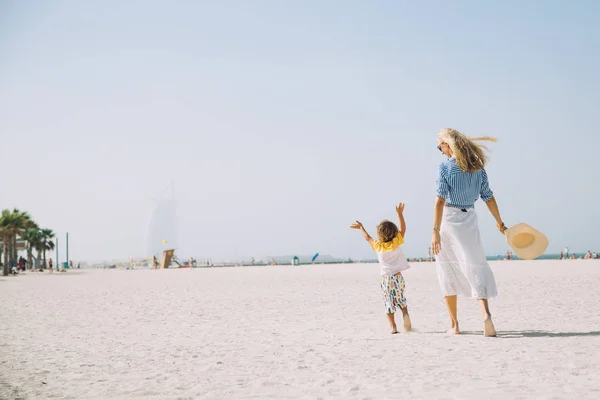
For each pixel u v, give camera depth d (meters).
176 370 4.87
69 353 6.00
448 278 6.18
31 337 7.40
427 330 6.74
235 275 30.33
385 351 5.32
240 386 4.13
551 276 18.83
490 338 5.77
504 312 8.57
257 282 21.58
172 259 69.62
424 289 14.63
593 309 8.62
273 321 8.62
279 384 4.14
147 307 11.93
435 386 3.80
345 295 13.72
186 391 4.03
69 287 21.81
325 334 6.86
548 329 6.38
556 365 4.30
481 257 5.99
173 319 9.44
